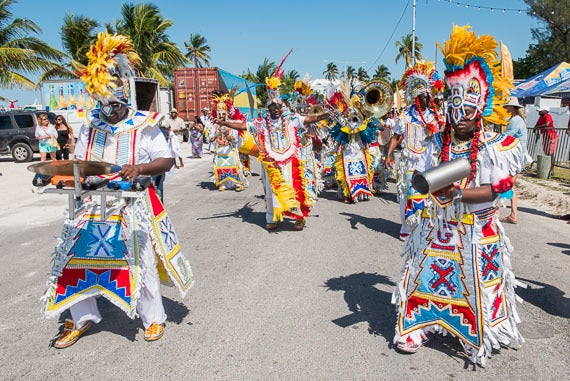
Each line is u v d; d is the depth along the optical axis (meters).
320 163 11.47
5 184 12.13
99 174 3.17
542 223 7.45
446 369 3.18
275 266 5.37
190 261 5.58
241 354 3.42
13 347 3.54
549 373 3.11
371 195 9.87
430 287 3.19
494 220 3.13
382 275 5.04
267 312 4.12
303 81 11.30
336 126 9.34
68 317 4.06
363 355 3.38
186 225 7.46
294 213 6.90
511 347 3.46
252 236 6.73
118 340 3.63
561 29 39.12
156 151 3.41
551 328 3.76
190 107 27.42
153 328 3.63
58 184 3.22
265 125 6.86
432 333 3.63
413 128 5.97
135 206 3.34
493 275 3.12
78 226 3.34
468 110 2.89
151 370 3.21
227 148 10.82
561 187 10.21
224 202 9.53
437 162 3.15
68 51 30.55
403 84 6.21
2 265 5.50
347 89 9.26
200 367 3.25
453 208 3.02
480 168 2.91
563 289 4.60
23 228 7.32
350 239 6.54
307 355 3.39
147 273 3.45
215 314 4.09
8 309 4.24
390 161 6.42
